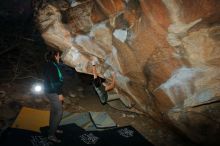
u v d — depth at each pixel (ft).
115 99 21.42
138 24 15.55
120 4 16.33
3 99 19.17
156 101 17.22
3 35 28.89
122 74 18.81
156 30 14.65
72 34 20.48
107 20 17.81
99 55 19.81
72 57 21.27
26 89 21.27
